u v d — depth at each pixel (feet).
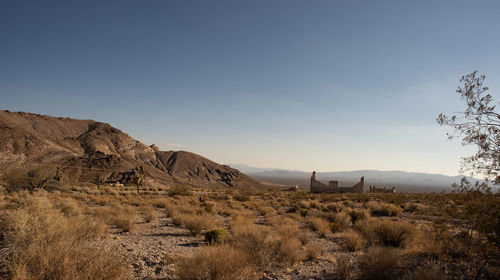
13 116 625.41
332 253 29.27
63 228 23.44
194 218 41.42
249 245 24.04
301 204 89.71
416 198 121.80
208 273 16.62
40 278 13.39
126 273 17.17
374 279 19.42
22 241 17.94
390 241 33.86
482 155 19.34
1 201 31.60
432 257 22.50
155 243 31.12
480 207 18.93
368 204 103.04
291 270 21.95
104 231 33.78
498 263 18.97
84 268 14.58
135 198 101.76
